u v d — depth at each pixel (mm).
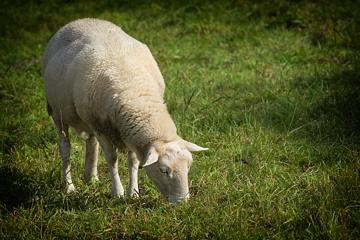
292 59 18266
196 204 10570
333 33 19594
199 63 18500
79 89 10961
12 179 11961
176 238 9898
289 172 12078
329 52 18531
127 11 23703
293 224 9969
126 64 10945
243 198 10922
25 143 13820
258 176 11836
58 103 11727
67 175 12000
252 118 14258
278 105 14914
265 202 10648
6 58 19734
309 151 12766
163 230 10055
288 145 13055
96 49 11086
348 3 21875
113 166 11391
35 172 12320
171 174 9977
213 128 13961
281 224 9945
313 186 11266
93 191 11844
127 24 22141
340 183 11102
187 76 17141
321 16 21094
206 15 22359
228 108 15117
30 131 14508
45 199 11180
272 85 16234
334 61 17922
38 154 13328
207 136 13570
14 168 12414
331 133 13398
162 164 9961
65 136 12117
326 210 10000
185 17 22391
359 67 16875
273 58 18469
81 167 12891
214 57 18828
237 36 20406
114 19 22703
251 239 9633
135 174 11484
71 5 25062
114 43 11305
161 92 11734
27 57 19891
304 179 11555
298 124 14008
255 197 10969
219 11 22422
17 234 10133
